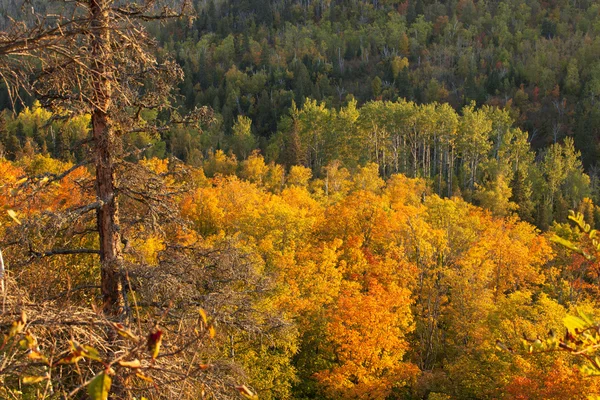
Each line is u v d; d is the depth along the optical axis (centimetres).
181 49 17062
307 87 14638
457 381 2514
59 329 445
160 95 779
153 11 761
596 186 8444
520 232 4956
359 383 2383
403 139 9706
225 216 3966
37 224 689
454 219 4791
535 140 12188
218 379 646
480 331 2631
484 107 10900
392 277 3139
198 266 823
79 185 804
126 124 773
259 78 14962
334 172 6744
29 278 705
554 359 2117
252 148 10038
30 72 616
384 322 2409
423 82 15375
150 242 1150
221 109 13112
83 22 607
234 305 812
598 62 14525
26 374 367
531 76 14638
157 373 450
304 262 2964
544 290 3966
